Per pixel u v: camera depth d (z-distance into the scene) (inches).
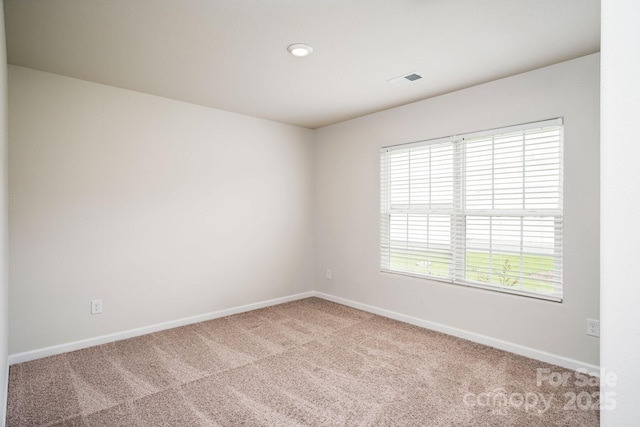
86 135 117.0
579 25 83.1
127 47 93.4
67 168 113.5
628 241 20.3
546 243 108.0
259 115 159.8
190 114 141.4
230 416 79.3
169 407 82.7
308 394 88.6
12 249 104.2
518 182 113.5
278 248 172.6
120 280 124.3
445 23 82.0
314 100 138.4
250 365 104.6
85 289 117.0
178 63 103.6
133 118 126.9
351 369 102.1
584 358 99.5
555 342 104.7
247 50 95.3
